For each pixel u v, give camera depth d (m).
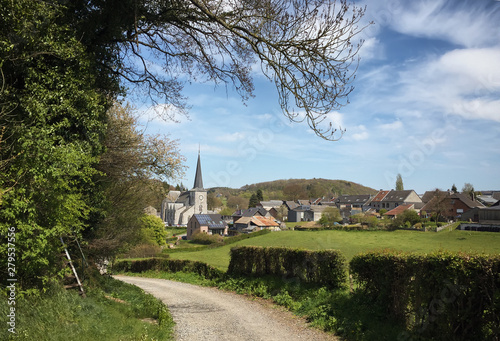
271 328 9.30
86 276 11.61
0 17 7.12
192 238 73.88
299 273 13.41
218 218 92.31
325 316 9.62
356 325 8.41
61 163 7.36
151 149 14.96
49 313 6.42
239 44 10.33
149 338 7.31
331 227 55.34
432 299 7.17
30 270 6.62
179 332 8.66
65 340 5.79
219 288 17.38
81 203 8.41
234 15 9.43
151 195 18.27
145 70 11.94
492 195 91.00
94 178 12.46
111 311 8.89
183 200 124.12
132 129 14.86
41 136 7.38
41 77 8.09
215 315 10.96
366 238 43.06
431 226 50.72
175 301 13.92
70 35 8.80
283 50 8.95
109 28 9.88
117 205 16.00
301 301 11.81
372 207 90.50
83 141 9.10
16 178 6.36
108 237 14.48
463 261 6.60
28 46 7.77
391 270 8.50
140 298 13.04
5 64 7.52
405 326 7.85
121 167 14.41
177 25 10.74
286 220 113.75
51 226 7.22
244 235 56.62
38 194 6.77
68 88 8.43
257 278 15.75
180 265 26.66
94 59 9.78
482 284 6.21
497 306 5.88
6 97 7.32
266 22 8.98
